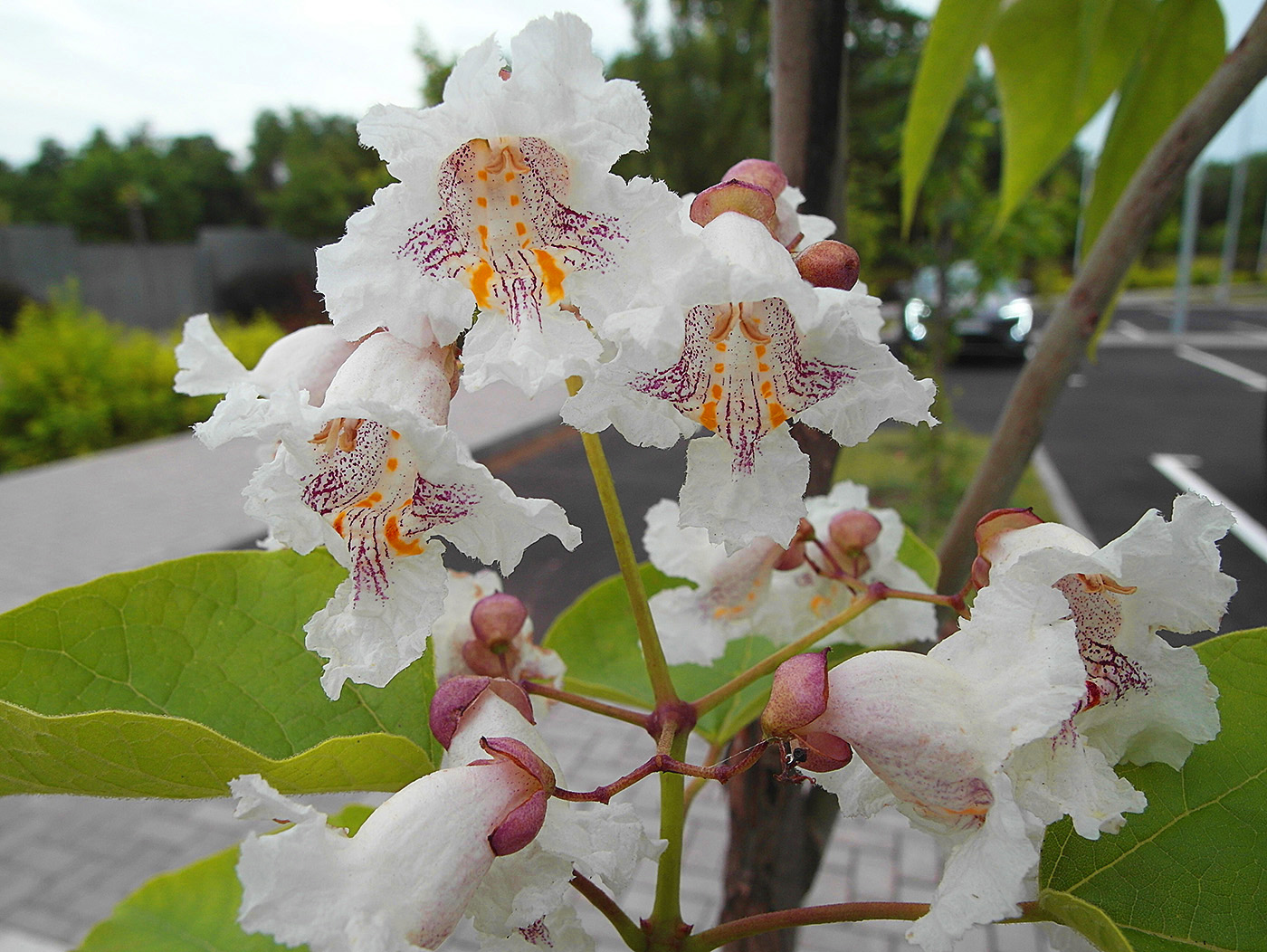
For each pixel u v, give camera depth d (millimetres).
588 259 144
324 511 142
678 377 142
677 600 229
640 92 143
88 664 179
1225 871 156
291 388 134
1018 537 163
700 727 236
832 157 201
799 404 144
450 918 129
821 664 146
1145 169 205
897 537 230
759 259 137
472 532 142
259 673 187
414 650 140
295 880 121
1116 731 156
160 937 243
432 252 145
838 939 605
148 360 2289
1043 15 297
